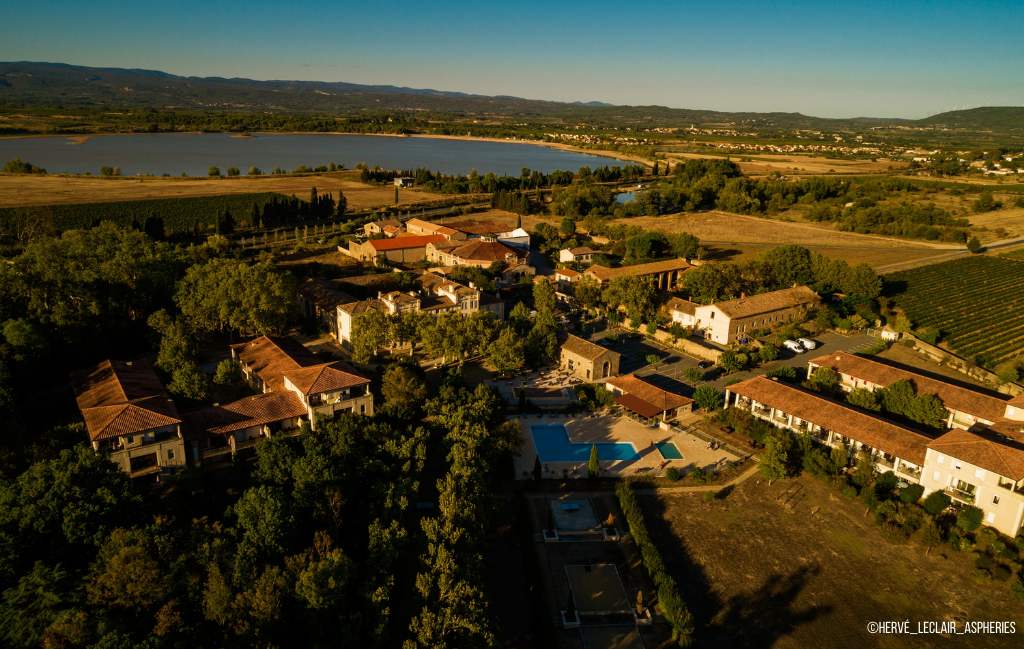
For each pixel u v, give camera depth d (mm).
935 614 69875
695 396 113938
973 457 81000
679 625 64625
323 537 65375
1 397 85312
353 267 189125
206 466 84938
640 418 112188
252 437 89625
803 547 79938
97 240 144000
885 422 95938
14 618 51844
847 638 66625
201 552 60312
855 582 74312
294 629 57250
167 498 72312
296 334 140750
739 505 88000
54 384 105500
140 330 124250
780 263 176750
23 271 115188
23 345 96812
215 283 124188
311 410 91188
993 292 187125
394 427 92875
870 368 118125
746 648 65125
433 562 65312
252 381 107375
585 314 163750
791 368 124312
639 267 181500
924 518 82875
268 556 63062
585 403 114500
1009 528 78250
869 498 85938
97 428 77000
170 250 155250
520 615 68000
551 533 81000
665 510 86812
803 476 94812
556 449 101562
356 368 114250
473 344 123688
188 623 55156
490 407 98750
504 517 84438
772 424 106312
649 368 133125
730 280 168750
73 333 106562
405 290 159125
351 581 62188
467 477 77500
